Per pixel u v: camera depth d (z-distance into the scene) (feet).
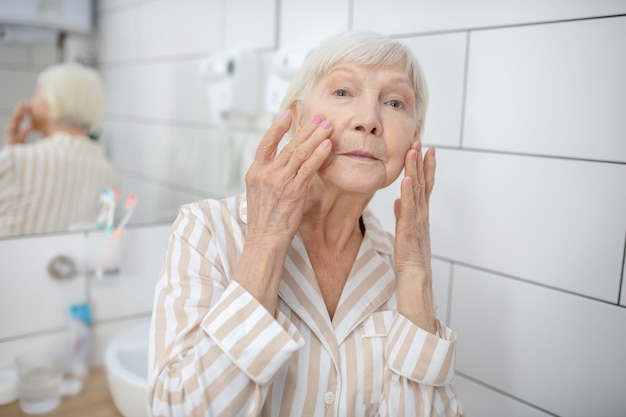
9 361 3.79
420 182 2.57
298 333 2.19
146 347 3.90
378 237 2.95
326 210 2.58
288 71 4.46
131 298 4.32
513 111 3.39
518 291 3.47
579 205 3.14
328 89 2.38
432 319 2.56
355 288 2.61
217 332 2.02
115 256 4.18
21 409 3.47
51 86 3.97
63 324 4.00
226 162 5.08
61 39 4.03
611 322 3.06
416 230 2.58
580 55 3.05
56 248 3.92
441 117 3.81
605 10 2.93
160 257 4.44
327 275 2.65
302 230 2.64
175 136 4.69
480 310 3.70
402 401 2.46
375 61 2.34
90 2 4.14
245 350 2.02
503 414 3.63
